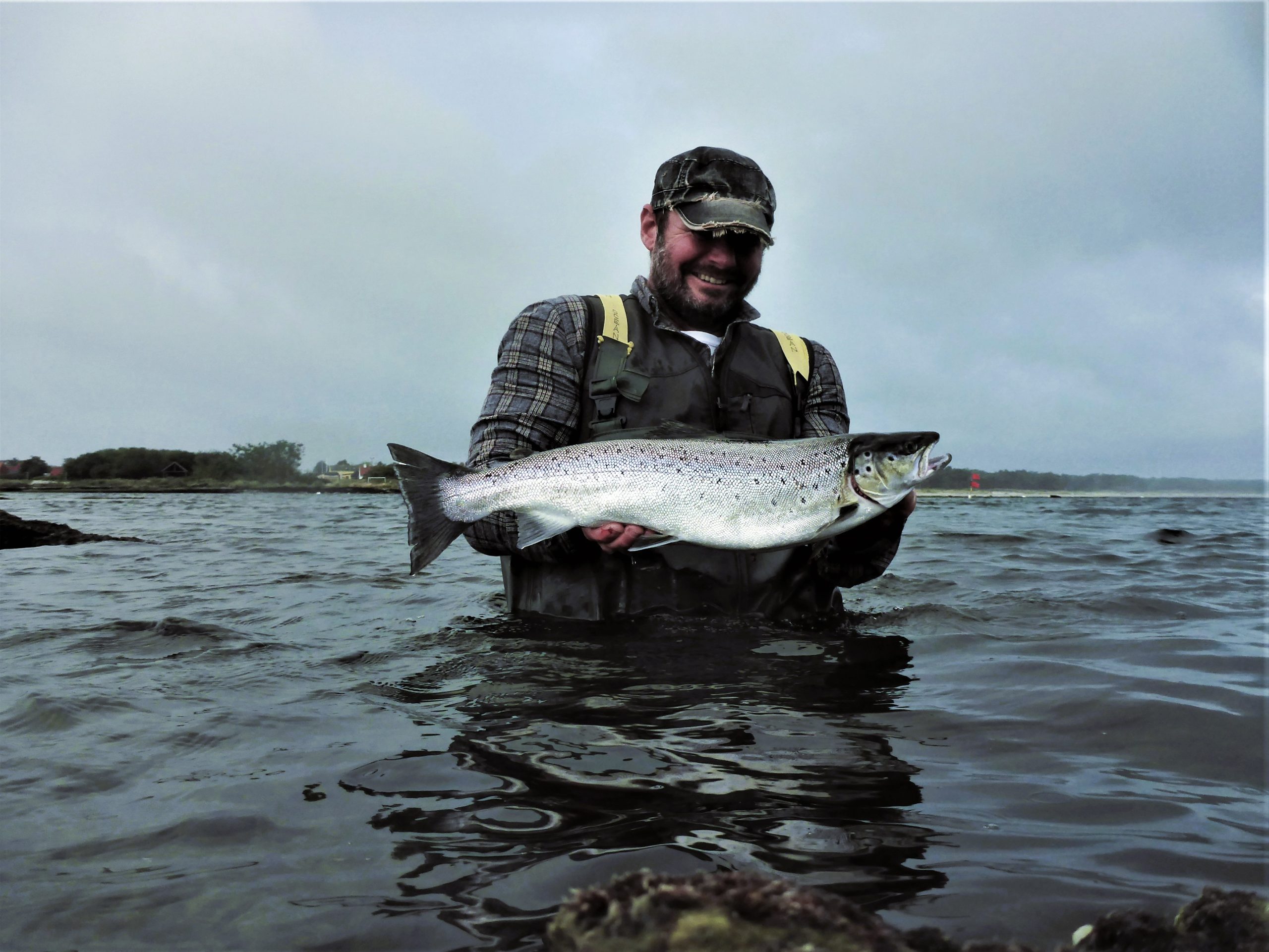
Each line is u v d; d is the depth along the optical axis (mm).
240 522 4941
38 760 813
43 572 2211
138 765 804
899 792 729
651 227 1500
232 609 1577
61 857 616
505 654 1158
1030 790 737
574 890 426
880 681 1038
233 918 531
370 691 1009
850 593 1690
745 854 605
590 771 778
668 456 1250
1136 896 545
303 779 766
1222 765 797
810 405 1523
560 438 1395
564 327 1407
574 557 1367
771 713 924
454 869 588
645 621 1321
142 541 3361
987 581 1876
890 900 540
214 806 705
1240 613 1488
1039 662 1123
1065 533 3484
